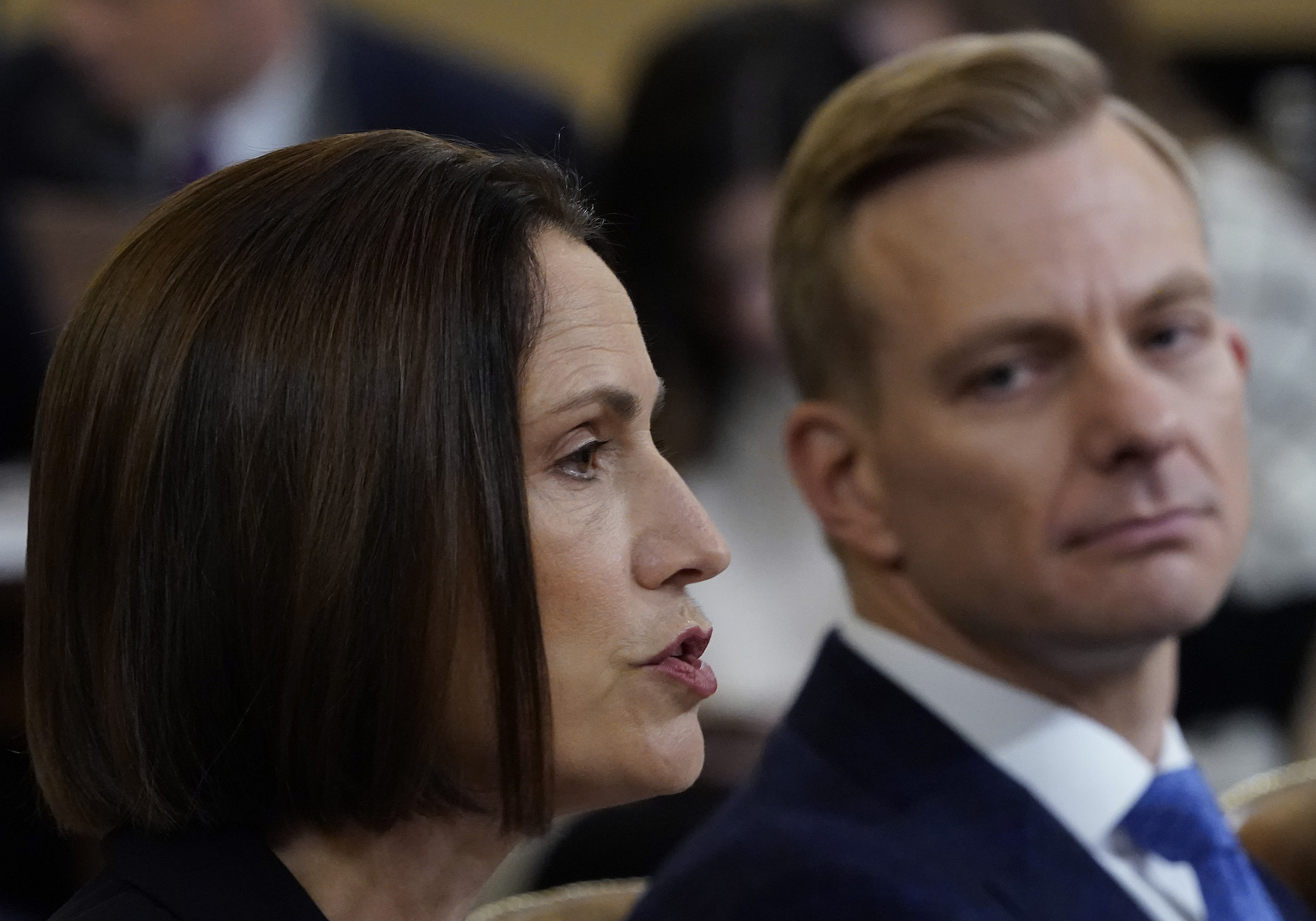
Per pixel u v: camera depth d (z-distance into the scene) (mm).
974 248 5020
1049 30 10789
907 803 4961
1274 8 17453
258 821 3465
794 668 9250
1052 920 4777
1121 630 4867
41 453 3461
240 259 3342
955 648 5184
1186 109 10742
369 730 3281
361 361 3260
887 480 5223
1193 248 5105
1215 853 5145
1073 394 4941
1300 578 9680
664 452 3734
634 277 9898
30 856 8234
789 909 4539
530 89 13789
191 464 3285
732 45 9938
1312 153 16656
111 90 12367
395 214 3373
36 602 3475
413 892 3570
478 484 3285
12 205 11352
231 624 3289
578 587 3389
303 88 12836
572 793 3443
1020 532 4930
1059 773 5086
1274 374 9844
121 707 3340
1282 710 9641
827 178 5316
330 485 3229
